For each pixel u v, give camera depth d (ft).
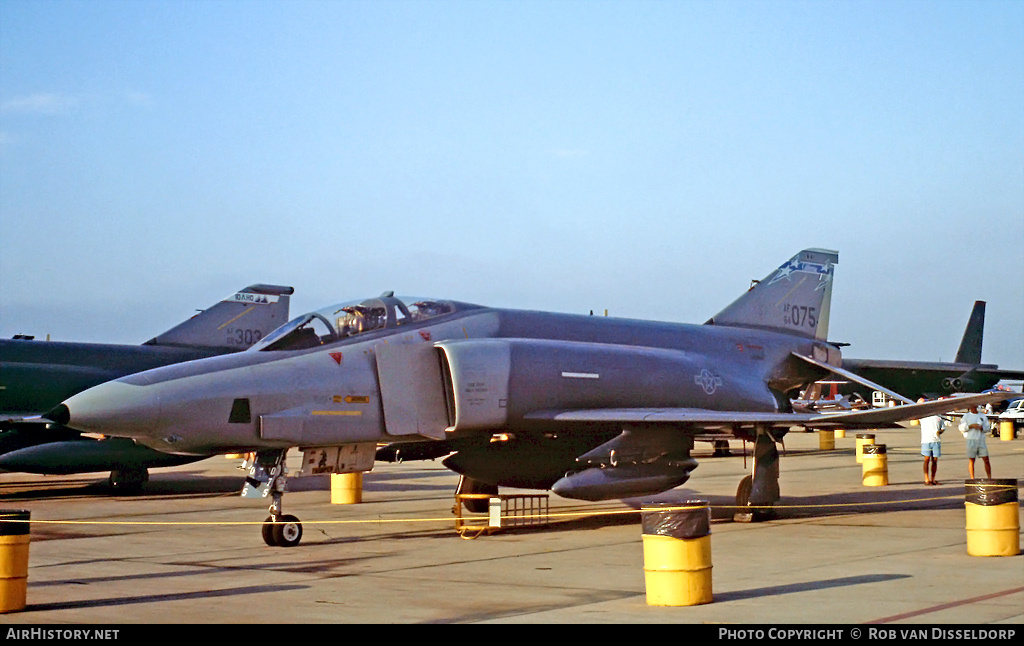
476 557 34.50
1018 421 134.41
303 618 23.93
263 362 38.40
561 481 40.37
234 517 49.21
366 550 36.70
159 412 35.58
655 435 43.19
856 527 41.42
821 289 59.93
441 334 42.57
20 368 63.72
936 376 158.81
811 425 44.78
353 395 39.14
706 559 24.75
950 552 33.37
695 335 52.49
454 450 46.65
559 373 43.32
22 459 57.77
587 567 31.81
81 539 40.60
